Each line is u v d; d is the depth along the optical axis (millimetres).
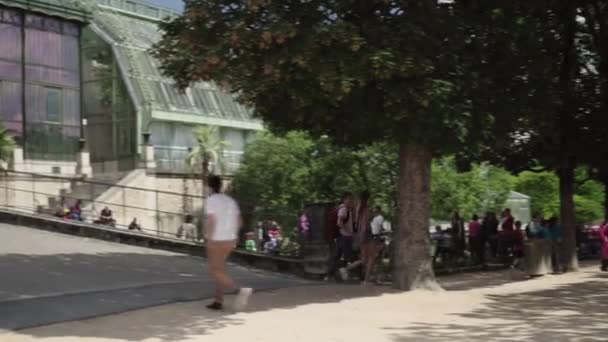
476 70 12930
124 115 43094
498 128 13273
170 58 12555
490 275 20047
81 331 8492
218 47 10953
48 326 8688
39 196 31797
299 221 17719
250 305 10898
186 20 11633
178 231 25234
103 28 44406
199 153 44281
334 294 12602
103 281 12484
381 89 11648
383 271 16516
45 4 35188
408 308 11289
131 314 9648
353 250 15266
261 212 22172
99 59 44125
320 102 12328
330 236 15742
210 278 13805
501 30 13336
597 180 23812
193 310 10133
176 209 40031
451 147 12375
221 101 50156
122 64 43500
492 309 11422
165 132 45406
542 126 14734
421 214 13523
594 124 19406
